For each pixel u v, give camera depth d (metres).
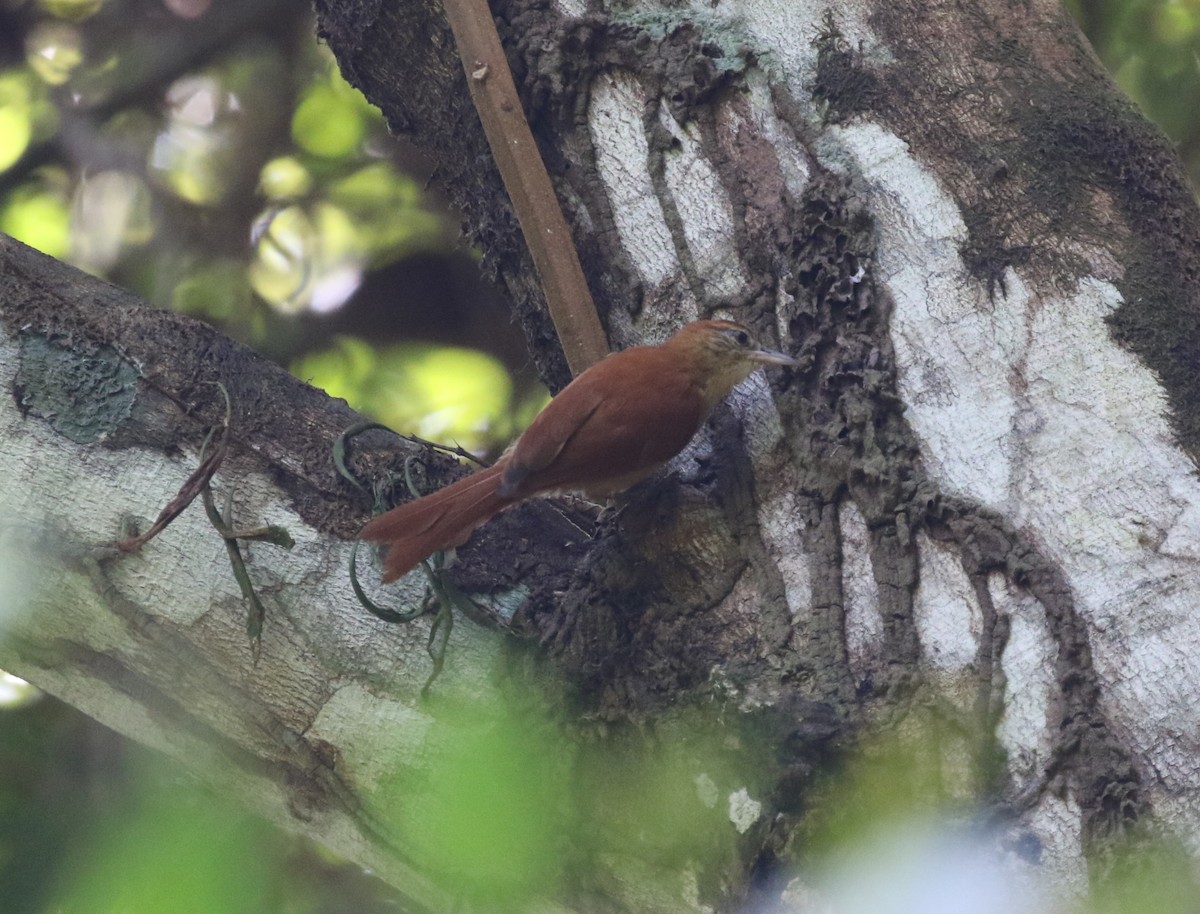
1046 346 5.56
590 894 5.36
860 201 5.95
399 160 14.40
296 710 5.79
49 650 6.02
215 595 5.88
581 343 6.64
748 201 6.25
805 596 5.48
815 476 5.61
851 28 6.34
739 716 5.21
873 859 4.84
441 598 5.87
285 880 9.06
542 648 5.74
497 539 6.43
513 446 6.97
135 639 5.89
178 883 5.66
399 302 14.38
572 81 6.63
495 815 5.41
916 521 5.35
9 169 14.16
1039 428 5.41
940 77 6.17
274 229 14.37
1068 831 4.73
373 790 5.67
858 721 5.07
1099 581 5.07
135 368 6.23
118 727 6.15
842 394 5.68
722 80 6.37
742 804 5.11
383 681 5.78
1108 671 4.92
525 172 6.56
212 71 14.57
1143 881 4.59
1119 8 13.13
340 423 6.43
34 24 14.50
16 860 7.50
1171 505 5.17
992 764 4.90
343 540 6.07
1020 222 5.80
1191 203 6.09
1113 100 6.19
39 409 6.09
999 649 5.05
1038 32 6.35
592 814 5.36
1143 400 5.40
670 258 6.43
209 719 5.89
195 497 5.87
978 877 4.73
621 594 5.73
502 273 7.42
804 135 6.20
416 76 7.28
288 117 14.52
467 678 5.77
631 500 6.19
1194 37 13.00
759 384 6.00
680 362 6.20
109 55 14.40
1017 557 5.16
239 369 6.41
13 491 5.96
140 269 14.17
